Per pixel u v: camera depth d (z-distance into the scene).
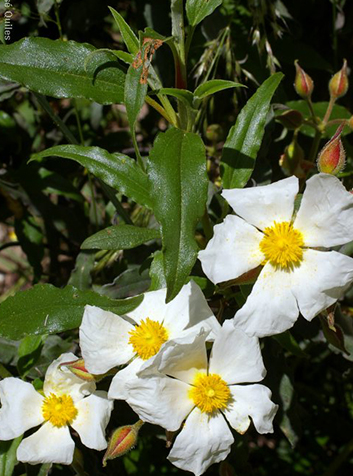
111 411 0.34
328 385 0.49
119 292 0.37
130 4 0.46
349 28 0.44
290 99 0.46
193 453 0.28
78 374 0.30
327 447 0.48
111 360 0.30
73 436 0.37
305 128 0.42
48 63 0.32
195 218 0.28
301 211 0.28
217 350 0.29
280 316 0.27
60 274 0.50
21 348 0.34
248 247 0.28
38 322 0.31
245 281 0.29
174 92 0.30
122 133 0.50
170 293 0.27
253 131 0.32
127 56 0.31
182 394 0.29
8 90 0.43
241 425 0.29
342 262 0.27
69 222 0.45
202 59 0.41
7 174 0.45
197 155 0.28
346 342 0.36
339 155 0.31
